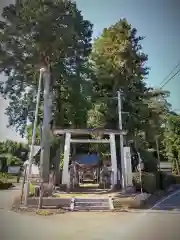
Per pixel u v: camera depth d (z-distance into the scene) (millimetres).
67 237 8141
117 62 26125
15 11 19562
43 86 22547
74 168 22406
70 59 22797
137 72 26719
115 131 21156
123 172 19891
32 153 16000
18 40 19812
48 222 10461
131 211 13273
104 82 26625
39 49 19609
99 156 26594
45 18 18719
